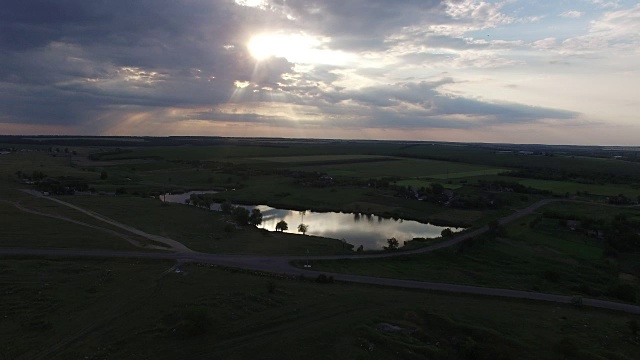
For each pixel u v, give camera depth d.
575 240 124.62
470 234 128.25
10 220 122.81
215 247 105.25
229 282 80.69
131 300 71.38
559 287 88.75
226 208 155.38
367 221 157.62
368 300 74.44
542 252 114.12
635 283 94.38
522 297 80.19
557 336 64.31
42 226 117.69
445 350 61.00
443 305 74.06
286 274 87.06
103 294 73.62
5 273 80.81
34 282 77.06
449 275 92.88
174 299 71.94
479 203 173.38
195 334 61.06
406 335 63.34
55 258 90.50
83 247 99.38
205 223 134.75
